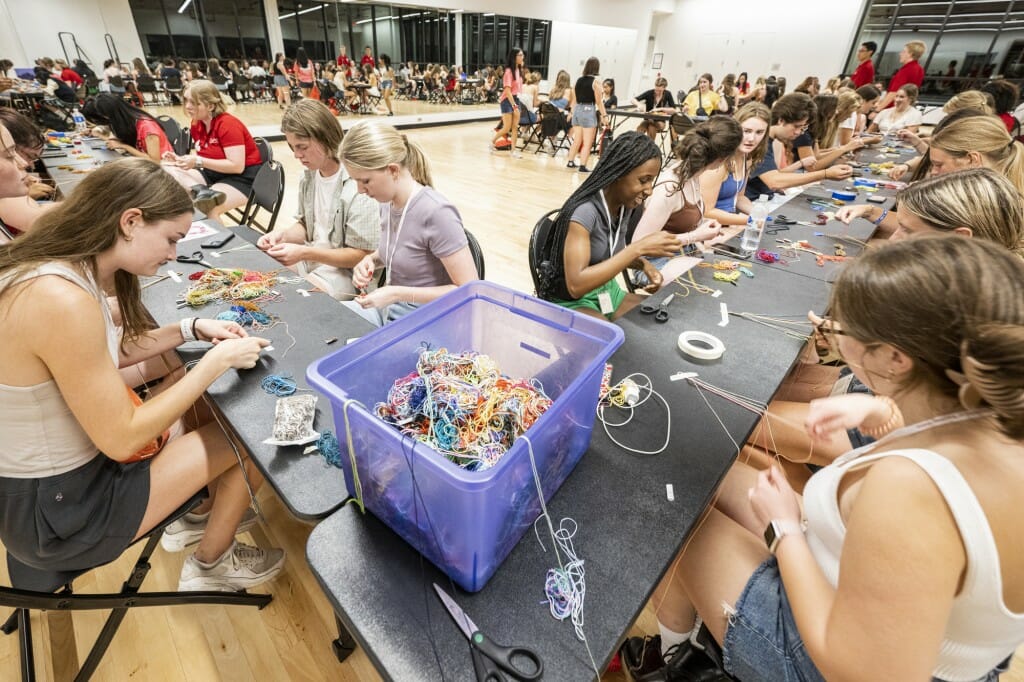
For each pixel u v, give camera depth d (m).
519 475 0.62
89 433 0.80
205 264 1.64
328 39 10.47
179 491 1.00
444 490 0.57
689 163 1.88
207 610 1.27
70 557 0.89
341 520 0.74
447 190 5.09
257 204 2.79
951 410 0.54
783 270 1.76
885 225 2.57
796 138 3.55
